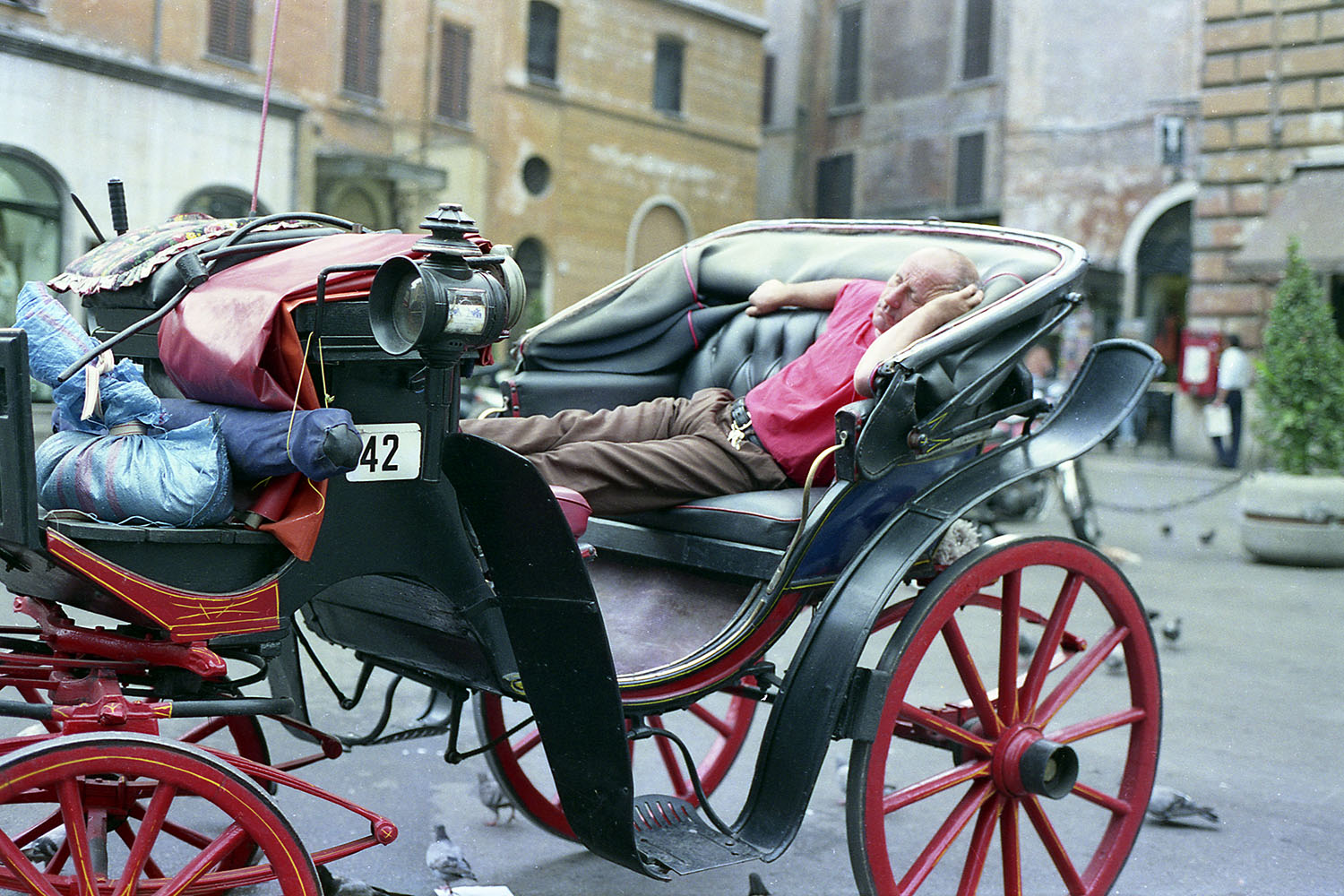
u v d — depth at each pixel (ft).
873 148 83.20
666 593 9.50
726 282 12.10
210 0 38.09
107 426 7.02
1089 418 10.48
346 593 8.46
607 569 10.04
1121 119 68.03
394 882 10.48
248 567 6.85
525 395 11.91
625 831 7.73
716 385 11.92
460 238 6.75
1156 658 10.38
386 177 50.98
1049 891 10.88
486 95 59.72
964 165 78.43
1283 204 53.83
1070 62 69.36
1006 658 9.47
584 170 66.74
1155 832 12.26
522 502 7.22
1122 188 68.23
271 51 8.49
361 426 7.14
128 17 35.45
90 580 6.23
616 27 67.41
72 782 6.11
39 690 8.73
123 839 8.16
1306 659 19.48
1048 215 70.44
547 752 7.91
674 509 9.70
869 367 9.25
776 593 8.71
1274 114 53.72
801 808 8.28
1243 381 52.39
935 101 79.71
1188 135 66.03
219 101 38.50
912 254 10.14
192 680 7.43
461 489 7.41
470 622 7.68
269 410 6.83
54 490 6.83
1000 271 10.38
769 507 9.14
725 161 75.05
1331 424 29.01
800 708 8.48
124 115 35.29
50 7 33.04
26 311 7.13
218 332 6.93
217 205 38.29
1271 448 29.89
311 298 6.80
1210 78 55.06
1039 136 70.38
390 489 7.26
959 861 11.50
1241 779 13.75
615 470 9.53
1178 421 57.82
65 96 33.73
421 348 6.63
